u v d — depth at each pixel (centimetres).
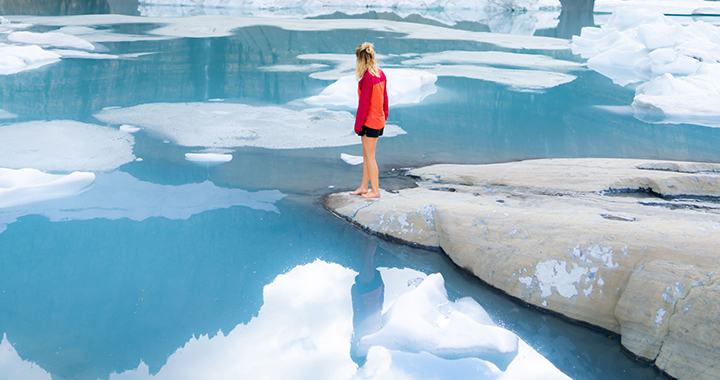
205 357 210
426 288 270
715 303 207
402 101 814
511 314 258
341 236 342
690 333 209
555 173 443
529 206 359
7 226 329
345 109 741
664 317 218
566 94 906
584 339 238
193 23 1784
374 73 364
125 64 1047
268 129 615
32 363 204
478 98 850
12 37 1226
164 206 375
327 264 301
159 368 202
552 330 245
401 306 247
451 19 2572
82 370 201
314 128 627
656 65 1150
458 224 322
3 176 399
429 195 397
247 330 230
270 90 860
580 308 252
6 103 698
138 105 720
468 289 283
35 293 254
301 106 753
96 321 233
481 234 307
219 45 1341
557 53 1445
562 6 3853
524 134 649
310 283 277
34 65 988
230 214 367
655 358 217
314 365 207
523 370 210
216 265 291
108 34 1461
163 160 483
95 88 823
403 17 2561
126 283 266
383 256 319
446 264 313
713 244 240
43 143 519
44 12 2159
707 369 199
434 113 740
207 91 836
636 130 679
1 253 293
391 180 464
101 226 335
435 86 937
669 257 238
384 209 360
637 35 1383
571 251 266
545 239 281
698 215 317
